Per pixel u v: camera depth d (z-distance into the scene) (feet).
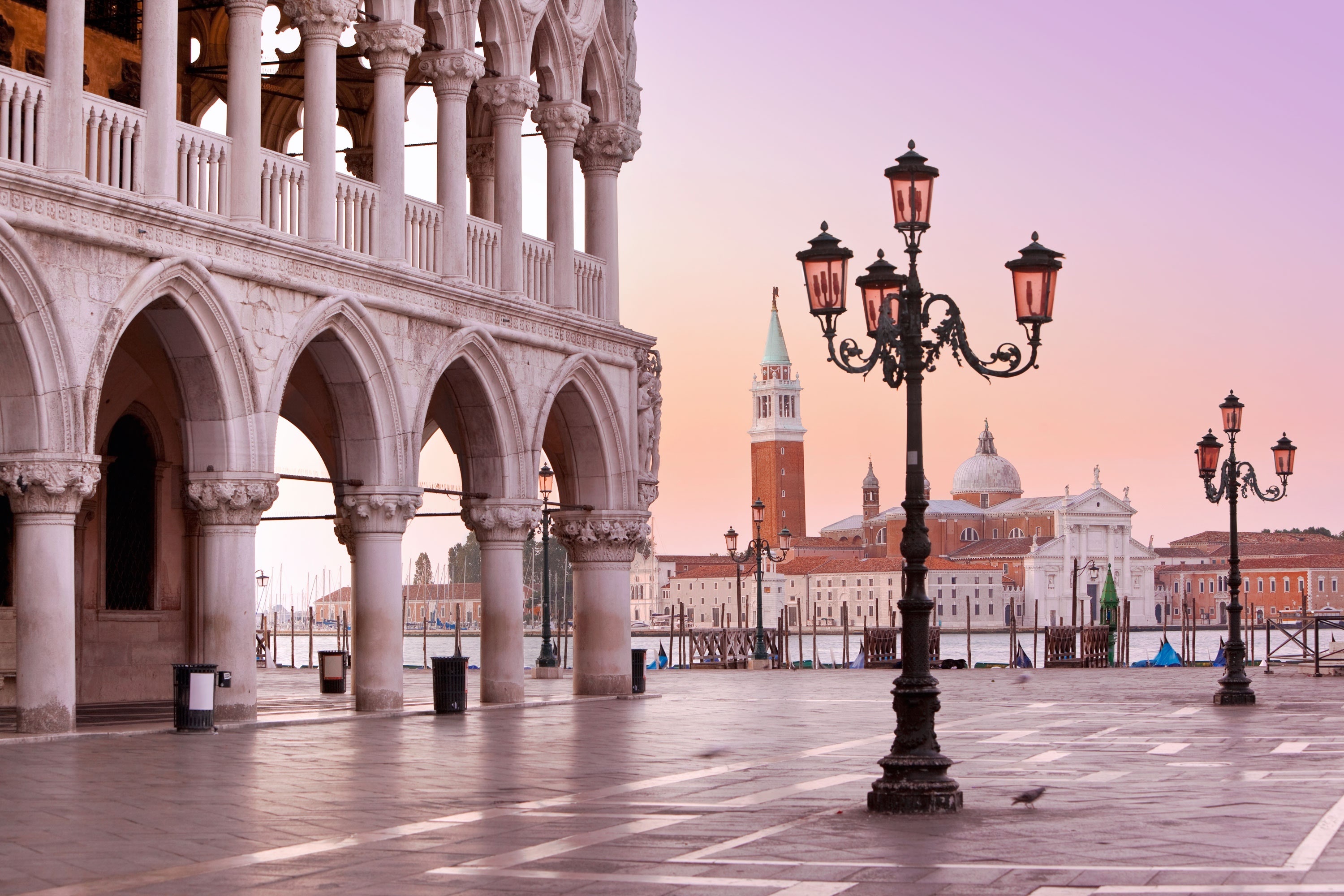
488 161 143.84
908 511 60.34
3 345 83.87
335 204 104.32
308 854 48.06
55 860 46.65
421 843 50.26
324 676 142.61
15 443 84.74
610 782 68.59
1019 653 306.14
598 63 136.98
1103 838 50.62
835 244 62.54
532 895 41.09
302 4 103.50
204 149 95.76
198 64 131.44
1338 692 148.15
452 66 116.47
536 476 124.67
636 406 138.82
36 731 85.46
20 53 104.68
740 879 43.21
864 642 247.50
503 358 119.85
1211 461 132.67
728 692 153.48
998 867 44.91
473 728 100.07
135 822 54.60
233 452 96.17
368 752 82.17
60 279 84.48
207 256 93.30
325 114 103.81
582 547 136.05
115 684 119.14
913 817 56.24
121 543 120.16
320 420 133.49
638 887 42.11
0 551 108.99
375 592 109.09
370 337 106.01
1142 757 80.48
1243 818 55.31
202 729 92.12
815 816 56.85
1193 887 41.27
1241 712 117.60
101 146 90.07
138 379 118.73
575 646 136.98
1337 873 43.52
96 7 112.27
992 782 68.69
